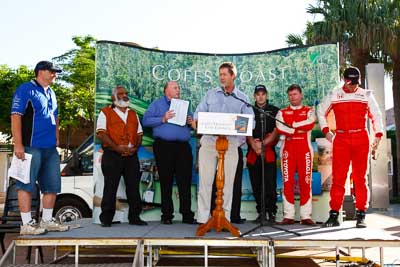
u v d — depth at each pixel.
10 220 6.62
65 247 6.55
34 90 4.88
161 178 5.88
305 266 5.99
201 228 4.80
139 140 5.85
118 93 5.72
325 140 6.33
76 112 17.05
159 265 5.73
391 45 15.80
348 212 7.61
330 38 15.92
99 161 6.10
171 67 6.75
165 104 5.99
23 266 4.27
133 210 5.72
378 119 5.51
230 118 4.67
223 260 6.14
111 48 6.39
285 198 5.73
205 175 5.51
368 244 4.48
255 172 6.11
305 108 5.71
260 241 4.51
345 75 5.46
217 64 6.83
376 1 15.98
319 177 6.30
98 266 4.31
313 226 5.45
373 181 13.71
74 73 17.33
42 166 5.01
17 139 4.70
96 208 6.02
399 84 17.73
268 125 6.07
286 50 6.72
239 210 5.87
